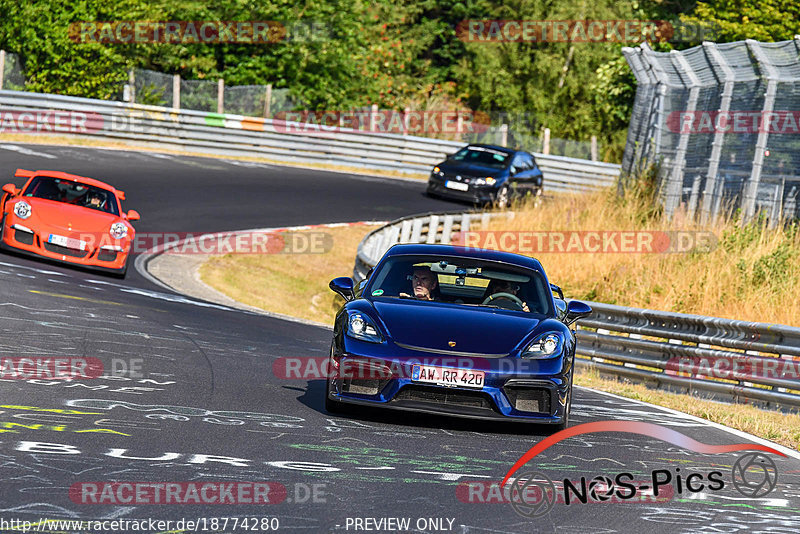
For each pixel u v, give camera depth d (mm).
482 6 173250
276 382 27141
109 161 82562
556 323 24078
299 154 102125
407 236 65188
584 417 26234
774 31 101938
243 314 44281
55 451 17297
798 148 54812
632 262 57281
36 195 48281
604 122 157125
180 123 96812
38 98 89062
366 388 22578
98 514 14141
